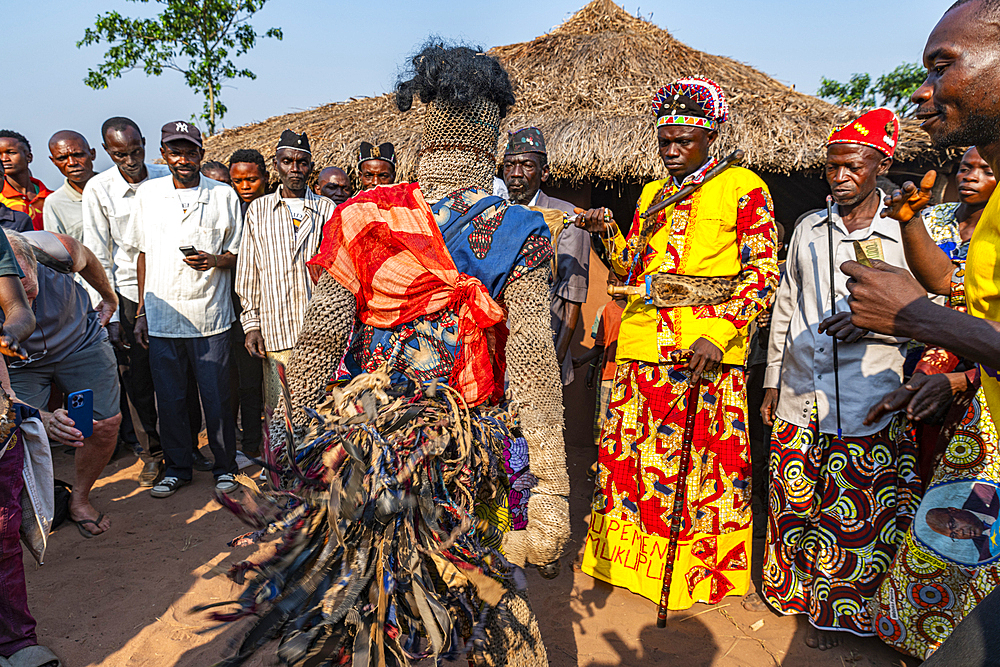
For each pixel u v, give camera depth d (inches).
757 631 113.3
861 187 107.7
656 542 118.6
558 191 228.1
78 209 201.3
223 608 61.8
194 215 168.9
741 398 117.3
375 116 263.3
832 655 106.8
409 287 59.9
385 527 55.8
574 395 212.1
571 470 190.1
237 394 202.7
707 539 118.0
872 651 108.0
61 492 150.9
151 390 190.2
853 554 108.0
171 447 173.5
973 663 42.3
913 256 78.6
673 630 113.5
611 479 123.8
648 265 118.9
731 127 207.9
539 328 63.7
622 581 122.7
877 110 106.3
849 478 108.1
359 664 53.6
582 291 157.8
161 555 139.9
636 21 277.9
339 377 64.6
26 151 216.5
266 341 170.4
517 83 244.7
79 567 135.1
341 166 238.1
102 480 183.8
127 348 187.8
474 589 59.9
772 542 117.7
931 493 87.0
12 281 95.3
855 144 105.8
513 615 64.4
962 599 96.6
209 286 170.4
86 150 200.8
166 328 166.6
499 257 63.7
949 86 51.0
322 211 177.6
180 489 177.0
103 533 150.5
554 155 205.8
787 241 301.3
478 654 60.5
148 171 201.0
